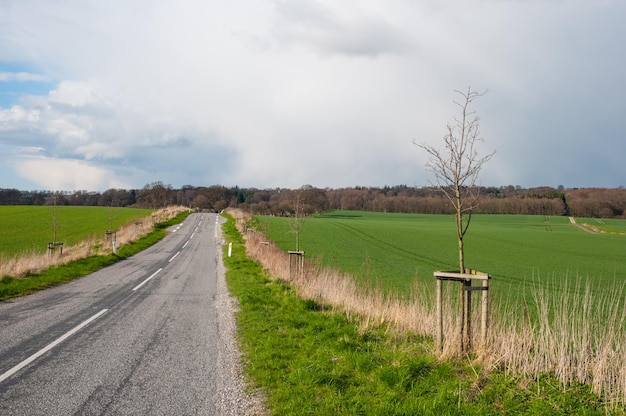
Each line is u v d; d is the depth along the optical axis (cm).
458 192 763
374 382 636
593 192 13100
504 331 788
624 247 5422
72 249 2956
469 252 4566
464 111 773
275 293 1453
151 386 636
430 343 814
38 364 731
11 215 7025
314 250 4191
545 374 646
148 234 4641
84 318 1105
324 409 552
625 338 669
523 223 10169
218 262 2662
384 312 1015
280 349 803
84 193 13238
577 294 826
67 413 541
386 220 10025
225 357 781
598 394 584
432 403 547
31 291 1546
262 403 583
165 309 1236
